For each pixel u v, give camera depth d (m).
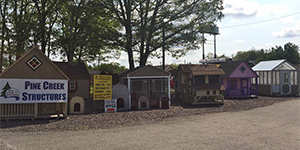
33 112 13.65
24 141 8.55
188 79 21.59
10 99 13.21
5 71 13.25
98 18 27.92
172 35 26.30
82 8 24.14
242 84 26.05
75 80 24.17
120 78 25.31
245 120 12.64
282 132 9.71
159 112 16.02
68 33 34.12
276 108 17.17
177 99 24.62
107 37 24.39
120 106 17.56
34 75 13.77
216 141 8.40
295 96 26.52
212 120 12.81
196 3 24.84
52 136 9.33
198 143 8.16
